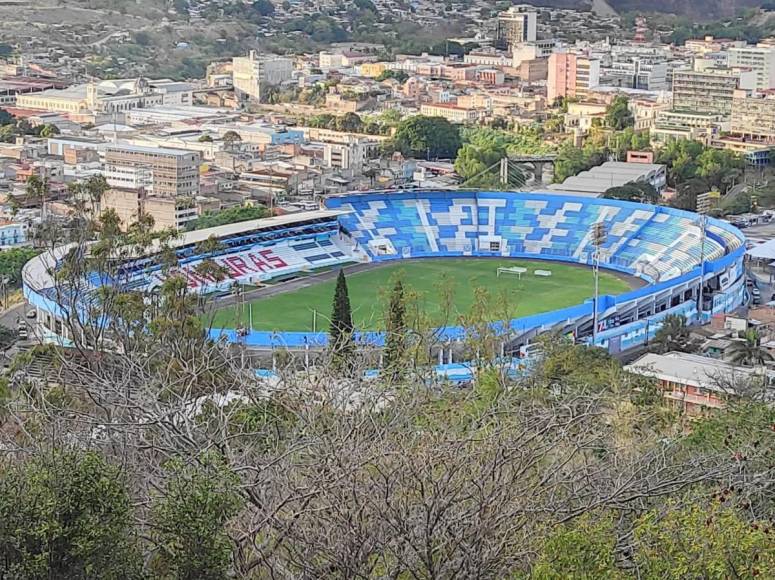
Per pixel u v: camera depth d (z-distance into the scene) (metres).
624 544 66.38
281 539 65.94
